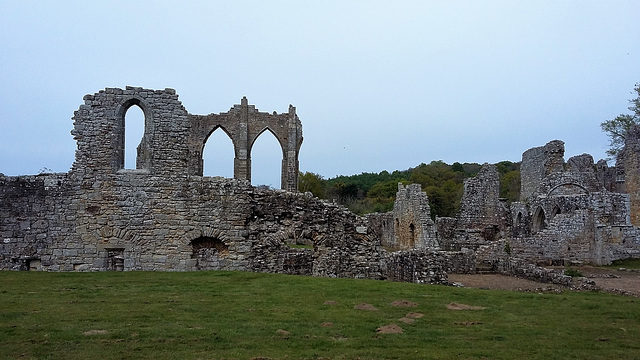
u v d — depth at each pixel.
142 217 20.48
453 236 43.78
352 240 22.39
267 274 19.62
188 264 20.53
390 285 18.23
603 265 32.59
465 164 107.56
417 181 84.75
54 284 16.86
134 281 17.66
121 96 20.69
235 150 49.19
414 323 12.81
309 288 17.05
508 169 100.75
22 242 20.20
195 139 48.25
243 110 49.41
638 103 58.50
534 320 13.61
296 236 21.66
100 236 20.30
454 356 10.19
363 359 9.84
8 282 17.06
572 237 34.03
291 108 51.34
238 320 12.58
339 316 13.23
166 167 20.73
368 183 101.19
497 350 10.68
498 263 28.17
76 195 20.30
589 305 15.81
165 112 20.91
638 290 21.08
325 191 86.81
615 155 59.47
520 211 42.78
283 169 50.84
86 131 20.45
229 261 20.89
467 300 16.14
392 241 45.59
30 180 20.34
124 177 20.47
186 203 20.77
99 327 11.59
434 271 21.02
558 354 10.45
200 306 14.02
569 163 50.47
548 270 23.88
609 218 33.88
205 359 9.58
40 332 11.09
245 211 21.16
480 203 43.62
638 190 43.59
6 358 9.37
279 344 10.66
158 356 9.70
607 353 10.57
